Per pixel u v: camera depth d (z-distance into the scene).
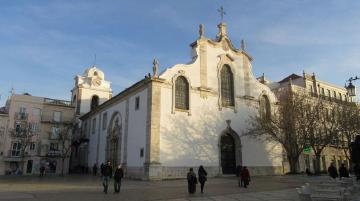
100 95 66.88
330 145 45.97
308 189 13.63
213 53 39.41
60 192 20.27
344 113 40.94
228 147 38.62
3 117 52.03
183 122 34.56
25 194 18.83
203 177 20.23
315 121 37.69
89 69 69.00
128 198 17.17
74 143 54.72
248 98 41.22
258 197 17.48
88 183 28.28
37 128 54.69
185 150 33.91
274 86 55.75
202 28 39.06
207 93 37.38
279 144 42.97
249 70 42.75
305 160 46.88
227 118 38.47
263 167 40.19
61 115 57.88
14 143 51.97
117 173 20.42
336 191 12.34
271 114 41.56
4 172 50.41
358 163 16.59
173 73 35.12
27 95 55.03
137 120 35.66
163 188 23.27
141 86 35.50
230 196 18.12
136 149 34.72
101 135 47.44
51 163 54.56
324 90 57.50
